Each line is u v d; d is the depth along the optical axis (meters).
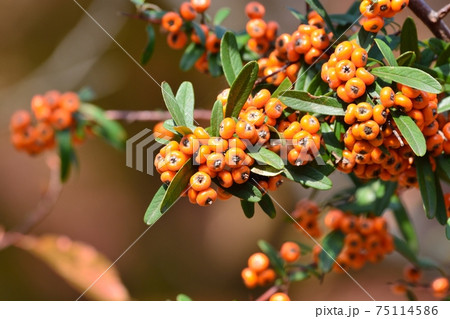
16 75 1.02
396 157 0.38
